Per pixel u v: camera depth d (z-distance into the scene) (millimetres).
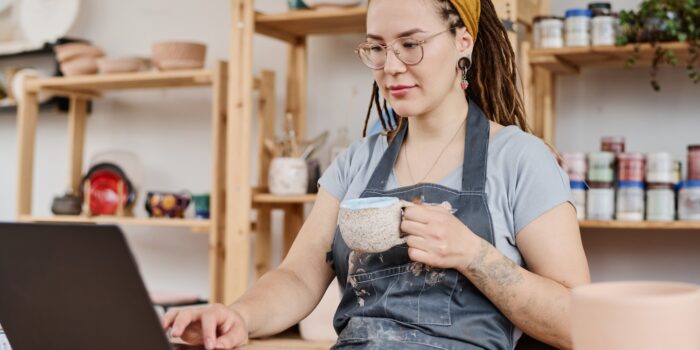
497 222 1376
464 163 1418
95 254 946
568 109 3051
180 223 3266
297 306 1516
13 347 1130
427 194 1414
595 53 2688
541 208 1348
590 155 2684
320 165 3287
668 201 2611
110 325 991
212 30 3758
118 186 3594
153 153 3883
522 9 2781
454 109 1474
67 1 3854
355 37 3416
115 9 3980
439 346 1317
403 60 1390
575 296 667
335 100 3447
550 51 2682
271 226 3447
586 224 2639
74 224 945
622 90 2979
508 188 1389
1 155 4281
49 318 1053
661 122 2928
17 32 4113
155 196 3457
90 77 3504
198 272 3775
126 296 951
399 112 1416
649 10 2572
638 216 2627
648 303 625
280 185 3072
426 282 1354
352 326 1389
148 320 952
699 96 2877
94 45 4012
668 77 2916
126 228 3926
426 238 1211
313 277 1566
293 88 3385
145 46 3912
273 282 1521
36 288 1036
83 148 3945
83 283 980
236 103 3029
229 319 1296
